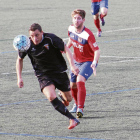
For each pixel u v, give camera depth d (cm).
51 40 1964
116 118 2164
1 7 7662
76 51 2323
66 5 7625
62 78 2072
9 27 5497
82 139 1881
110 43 4353
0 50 4138
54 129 2028
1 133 1984
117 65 3397
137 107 2333
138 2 7912
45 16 6372
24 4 8012
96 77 3033
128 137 1892
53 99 1972
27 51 1995
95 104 2414
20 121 2155
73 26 2302
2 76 3150
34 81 2984
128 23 5559
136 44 4256
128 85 2798
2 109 2362
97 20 4662
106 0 4722
